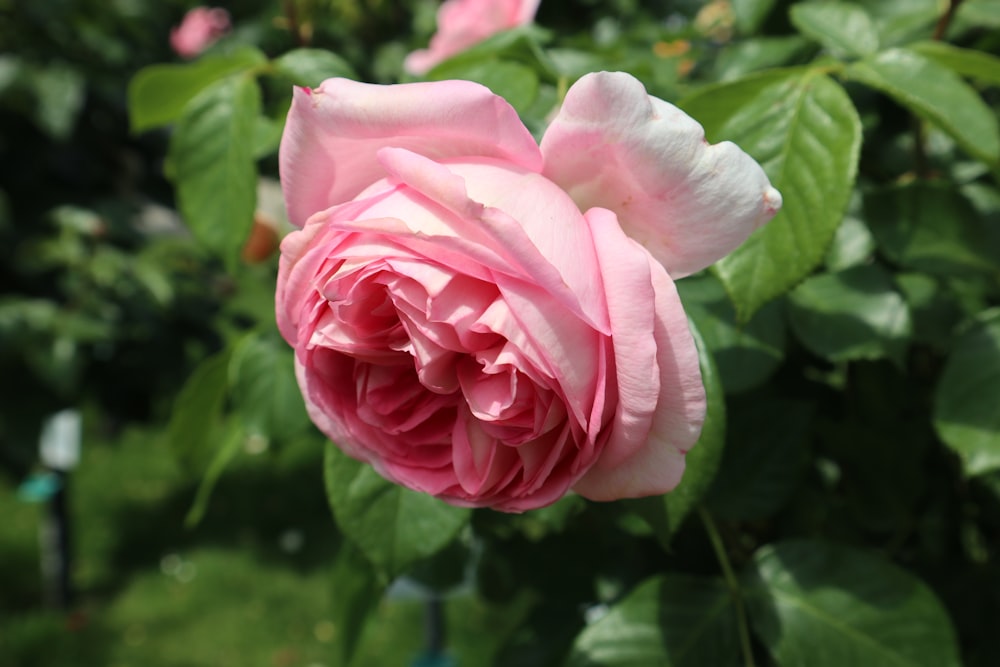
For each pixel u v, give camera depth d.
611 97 0.29
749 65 0.43
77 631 1.23
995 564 0.42
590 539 0.45
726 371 0.35
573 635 0.45
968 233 0.37
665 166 0.29
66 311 0.99
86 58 1.04
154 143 1.13
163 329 1.01
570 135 0.29
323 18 0.63
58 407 1.00
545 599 0.46
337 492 0.34
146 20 1.06
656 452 0.29
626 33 0.51
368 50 0.69
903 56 0.34
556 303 0.28
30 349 0.97
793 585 0.36
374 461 0.32
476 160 0.30
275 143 0.42
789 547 0.36
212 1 1.00
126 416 1.07
